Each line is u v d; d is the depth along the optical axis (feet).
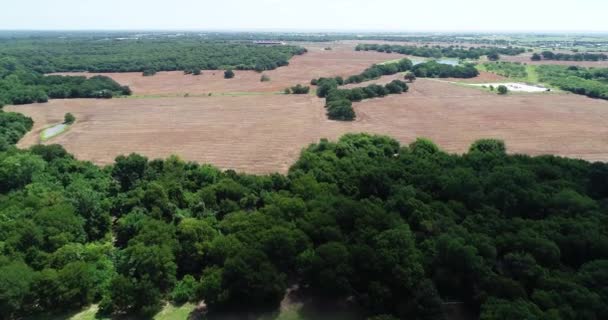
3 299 162.61
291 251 191.01
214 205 239.91
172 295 187.42
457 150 395.14
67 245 198.18
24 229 195.31
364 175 244.83
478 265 175.94
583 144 411.75
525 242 186.60
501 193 221.46
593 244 184.34
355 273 182.09
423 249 191.01
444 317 167.94
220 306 181.78
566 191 221.25
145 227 207.51
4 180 265.75
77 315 177.37
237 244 192.24
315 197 231.30
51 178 274.98
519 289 167.12
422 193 229.25
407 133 445.78
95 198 236.43
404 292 174.40
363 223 200.54
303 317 178.81
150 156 375.86
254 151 388.16
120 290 175.22
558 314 151.94
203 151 388.16
